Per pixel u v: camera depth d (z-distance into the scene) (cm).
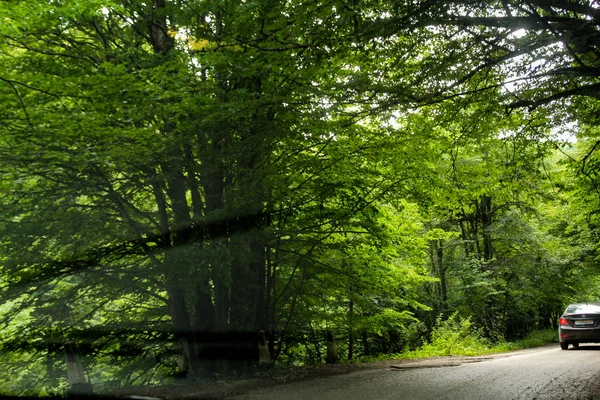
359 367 1134
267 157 1144
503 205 2552
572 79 921
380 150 1252
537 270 2891
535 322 3588
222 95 1011
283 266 1530
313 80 1075
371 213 1421
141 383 1287
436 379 871
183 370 996
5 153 917
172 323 1266
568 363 1135
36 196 1077
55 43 1086
